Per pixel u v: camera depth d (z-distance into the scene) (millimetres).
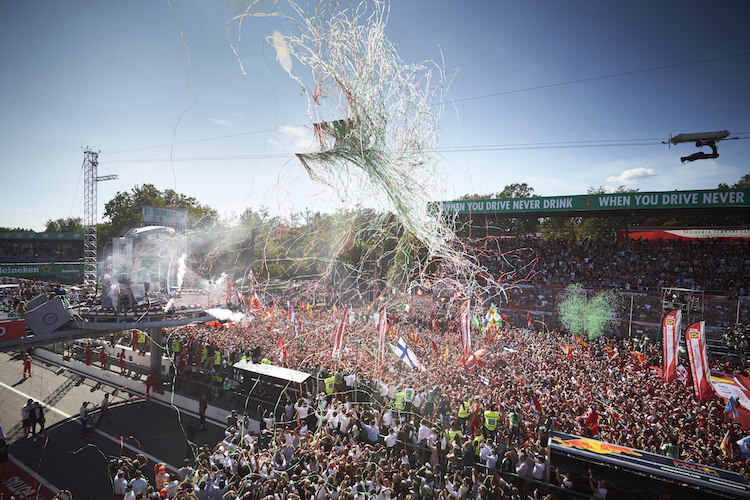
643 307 32750
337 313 27625
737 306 29859
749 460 12211
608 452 11344
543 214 42812
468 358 20594
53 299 20156
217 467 12508
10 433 18141
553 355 23922
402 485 10266
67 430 18469
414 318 33688
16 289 41344
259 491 10734
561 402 15906
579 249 41250
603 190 64688
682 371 19719
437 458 13141
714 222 52125
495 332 26891
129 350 27688
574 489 11422
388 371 20172
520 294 37094
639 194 35438
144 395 22938
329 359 21016
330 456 12414
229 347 23547
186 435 17109
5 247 79375
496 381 18516
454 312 32312
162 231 28469
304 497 11031
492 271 41156
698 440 13117
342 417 14867
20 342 18641
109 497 13633
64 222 121125
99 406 21312
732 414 15984
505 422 14562
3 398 22266
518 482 12039
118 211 72562
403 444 14977
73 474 14938
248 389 19984
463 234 45531
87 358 26812
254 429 17766
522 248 43312
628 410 15305
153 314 23203
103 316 21906
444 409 15367
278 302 40375
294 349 23797
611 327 33344
